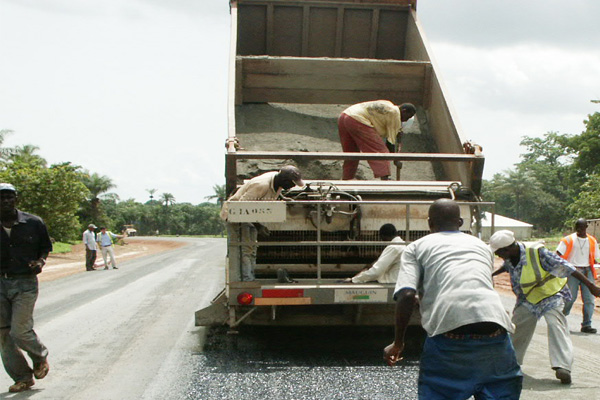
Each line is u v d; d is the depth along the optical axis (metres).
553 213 90.19
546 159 103.25
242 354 6.44
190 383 5.28
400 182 7.16
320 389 5.02
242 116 8.91
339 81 8.98
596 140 56.00
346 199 6.62
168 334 7.73
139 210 136.75
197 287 14.22
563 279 5.69
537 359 6.45
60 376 5.60
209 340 7.28
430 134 8.87
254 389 5.05
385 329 7.72
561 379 5.39
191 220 143.00
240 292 5.93
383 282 6.07
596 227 26.94
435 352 3.22
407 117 8.18
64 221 42.00
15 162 41.47
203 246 56.19
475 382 3.15
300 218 6.61
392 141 7.81
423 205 6.75
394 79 9.00
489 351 3.15
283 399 4.76
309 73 8.92
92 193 69.00
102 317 9.27
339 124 8.02
